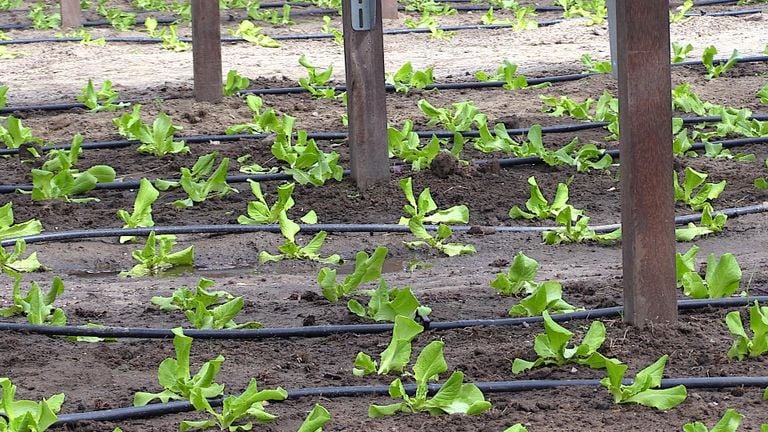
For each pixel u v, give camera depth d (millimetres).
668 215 5145
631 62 4953
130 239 7625
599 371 4922
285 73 13328
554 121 10609
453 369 4988
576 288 6113
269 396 4383
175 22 17469
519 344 5273
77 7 17062
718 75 12453
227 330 5504
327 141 10078
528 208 7922
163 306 6004
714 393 4695
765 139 9805
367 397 4762
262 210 7840
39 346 5379
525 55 14234
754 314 4902
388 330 5547
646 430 4336
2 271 6941
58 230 7777
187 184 8359
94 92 11281
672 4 18250
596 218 7941
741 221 7773
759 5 17719
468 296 6098
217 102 11336
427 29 16203
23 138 9852
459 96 11906
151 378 5031
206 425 4426
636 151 5062
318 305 6047
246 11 18531
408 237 7629
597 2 17797
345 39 8383
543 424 4414
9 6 19219
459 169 8836
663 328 5223
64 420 4508
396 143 9219
